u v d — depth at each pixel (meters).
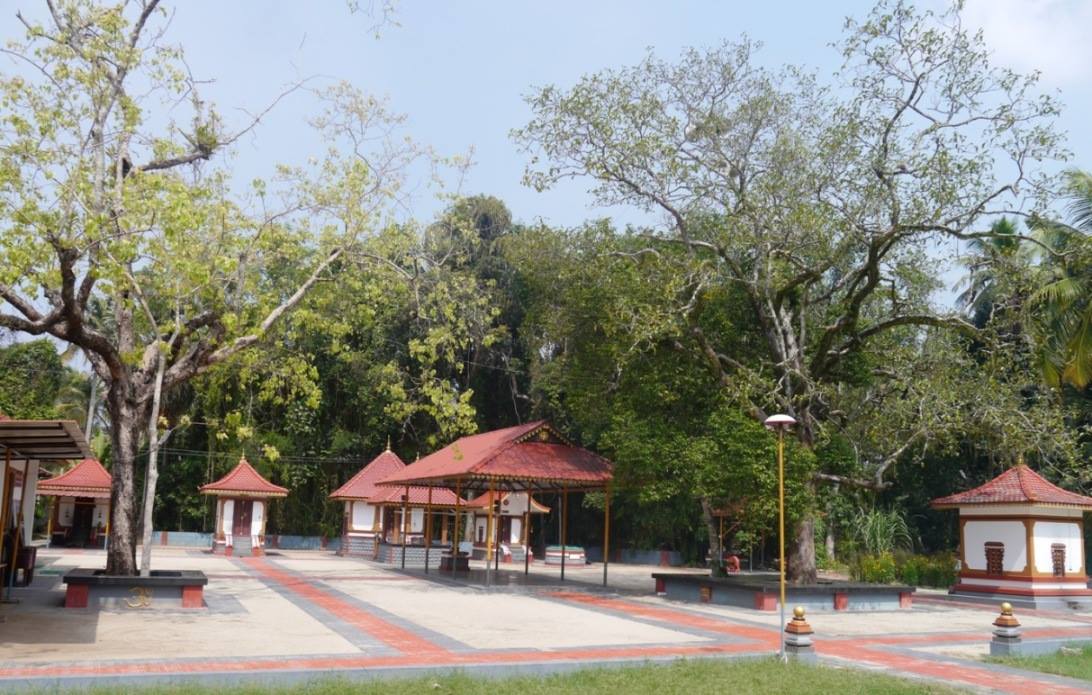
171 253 17.06
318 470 46.75
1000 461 35.38
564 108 22.16
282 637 13.91
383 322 41.31
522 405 47.91
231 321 18.27
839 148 21.59
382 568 32.75
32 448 16.88
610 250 24.00
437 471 26.44
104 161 17.92
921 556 35.19
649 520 42.84
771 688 10.48
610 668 11.74
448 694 9.66
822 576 36.03
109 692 9.15
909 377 23.91
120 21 17.80
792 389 23.08
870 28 20.53
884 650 15.00
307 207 20.83
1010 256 21.83
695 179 22.69
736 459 20.44
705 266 22.50
